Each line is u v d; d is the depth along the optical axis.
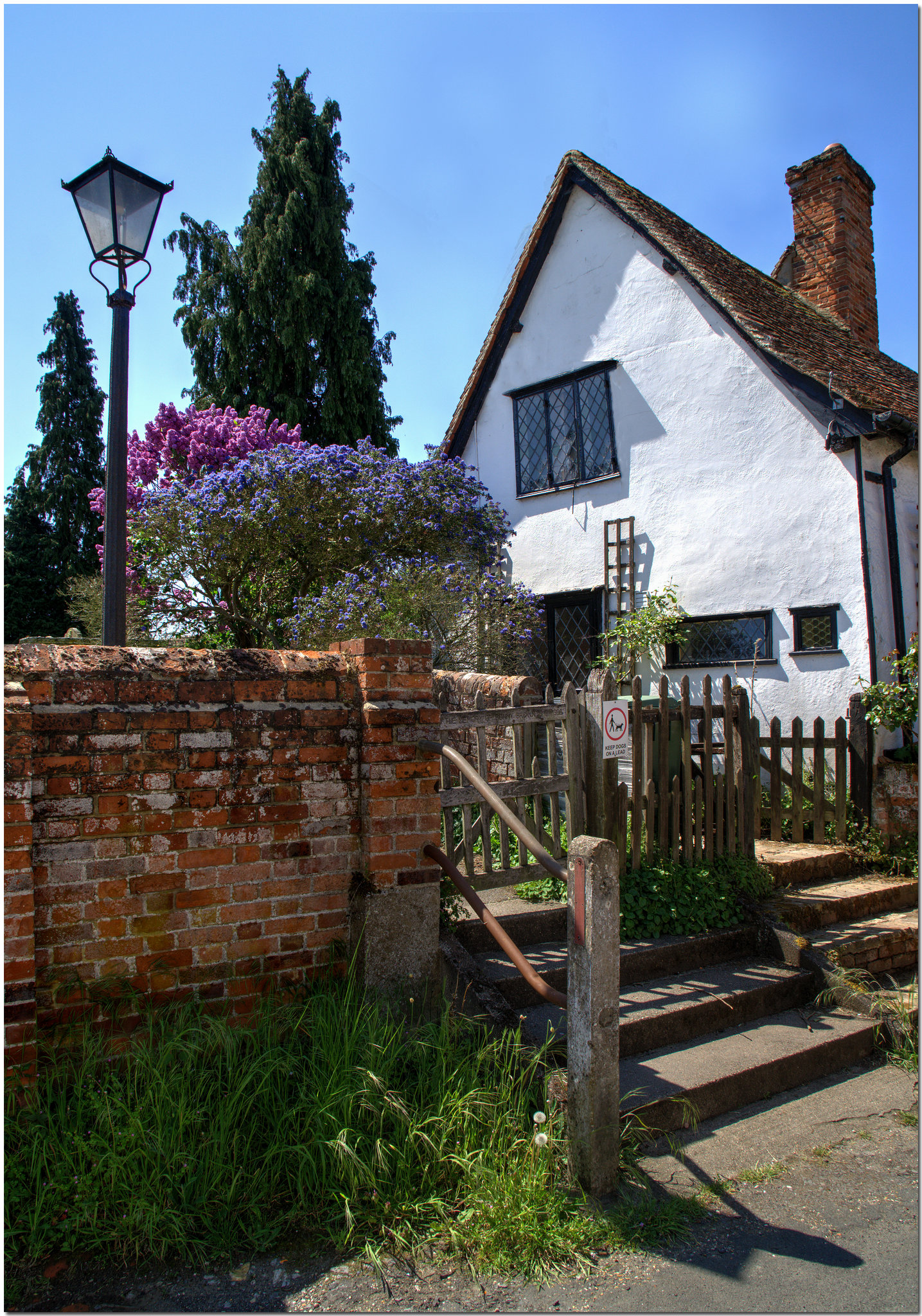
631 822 5.21
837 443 8.00
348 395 17.08
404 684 3.73
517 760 4.83
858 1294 2.53
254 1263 2.55
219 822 3.28
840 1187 3.14
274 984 3.39
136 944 3.08
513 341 11.82
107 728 3.05
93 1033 2.95
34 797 2.90
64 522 22.92
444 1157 2.88
